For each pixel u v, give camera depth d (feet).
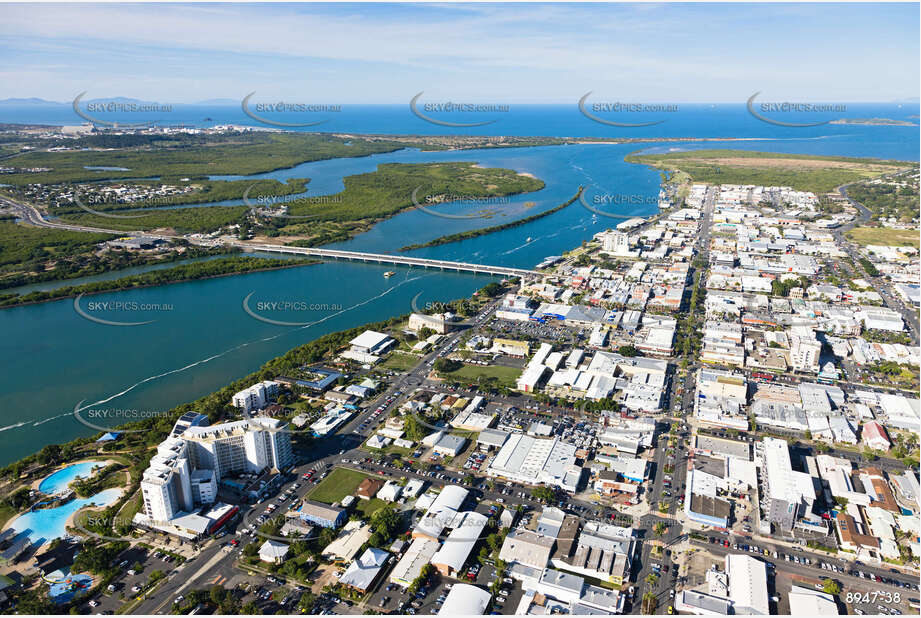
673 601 643.86
